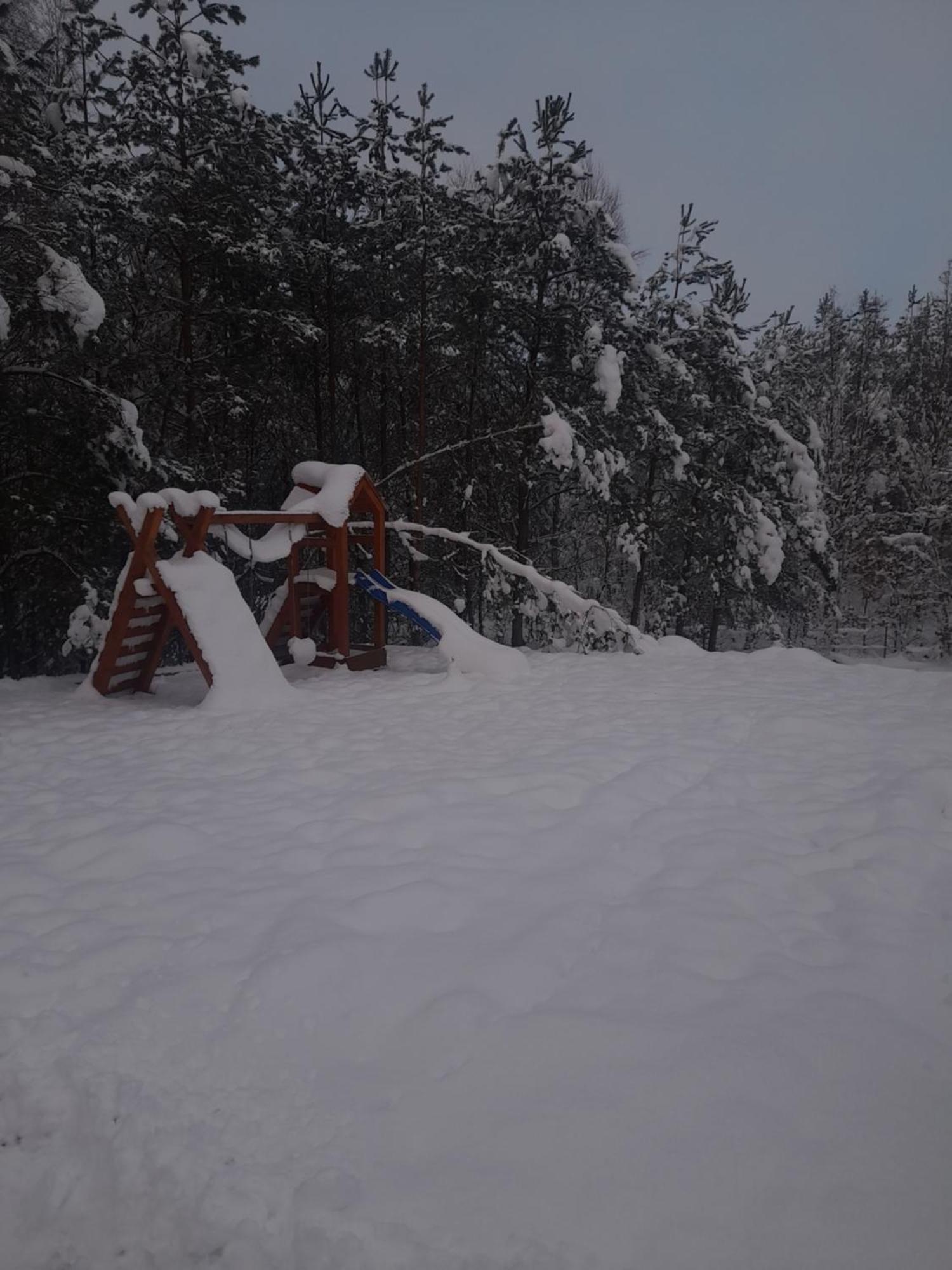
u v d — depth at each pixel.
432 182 12.39
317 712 6.71
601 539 19.45
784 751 5.14
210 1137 1.94
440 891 3.13
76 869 3.45
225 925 2.91
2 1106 2.12
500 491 14.97
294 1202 1.73
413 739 5.68
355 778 4.70
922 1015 2.39
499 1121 1.92
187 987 2.51
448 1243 1.60
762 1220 1.63
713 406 16.33
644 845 3.64
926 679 7.72
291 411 13.88
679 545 18.39
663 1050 2.16
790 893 3.18
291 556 9.01
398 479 14.70
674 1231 1.61
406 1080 2.09
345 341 14.37
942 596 22.77
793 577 18.62
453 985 2.49
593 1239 1.59
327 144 12.27
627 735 5.60
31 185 8.12
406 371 14.75
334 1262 1.59
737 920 2.91
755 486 16.94
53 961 2.68
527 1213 1.66
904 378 29.67
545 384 13.25
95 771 4.96
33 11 13.30
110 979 2.58
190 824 3.96
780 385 19.33
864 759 4.91
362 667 9.34
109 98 10.60
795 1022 2.29
